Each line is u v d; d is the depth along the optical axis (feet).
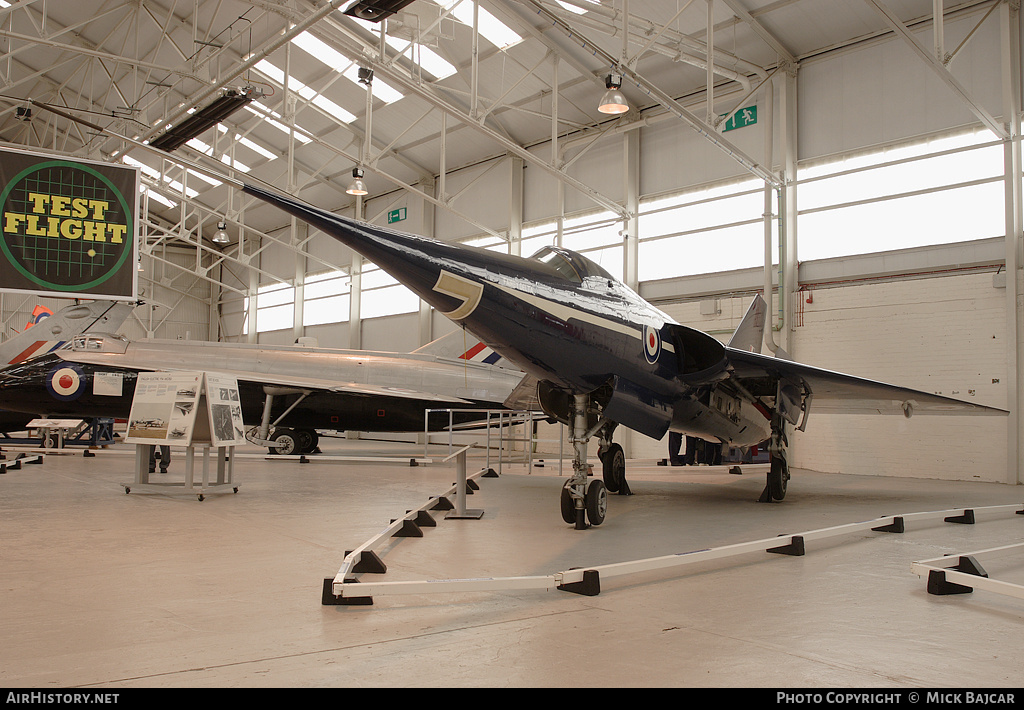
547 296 20.43
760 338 46.37
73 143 103.50
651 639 11.60
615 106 41.52
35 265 46.70
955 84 41.29
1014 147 46.62
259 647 11.00
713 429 34.45
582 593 14.75
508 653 10.79
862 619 13.01
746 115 61.11
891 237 53.31
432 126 78.48
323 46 70.74
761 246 60.29
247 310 125.80
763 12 53.01
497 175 81.76
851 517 27.55
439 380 59.26
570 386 22.99
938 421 50.03
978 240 49.19
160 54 79.30
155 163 102.58
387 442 100.12
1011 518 28.27
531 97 69.77
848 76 55.67
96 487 34.37
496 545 20.47
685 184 65.31
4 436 77.66
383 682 9.48
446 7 59.72
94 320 65.72
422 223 89.71
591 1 51.98
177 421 31.14
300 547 19.86
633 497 34.86
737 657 10.69
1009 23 47.29
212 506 28.58
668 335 26.99
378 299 99.35
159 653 10.68
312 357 60.85
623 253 68.69
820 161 57.11
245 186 15.99
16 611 13.10
